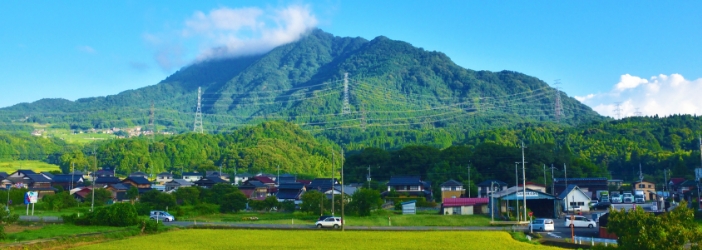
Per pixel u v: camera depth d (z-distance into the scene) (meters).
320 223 63.06
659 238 30.92
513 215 77.88
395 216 80.00
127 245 44.62
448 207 88.56
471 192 118.69
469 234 53.84
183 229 59.97
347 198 89.38
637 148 159.88
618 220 35.25
